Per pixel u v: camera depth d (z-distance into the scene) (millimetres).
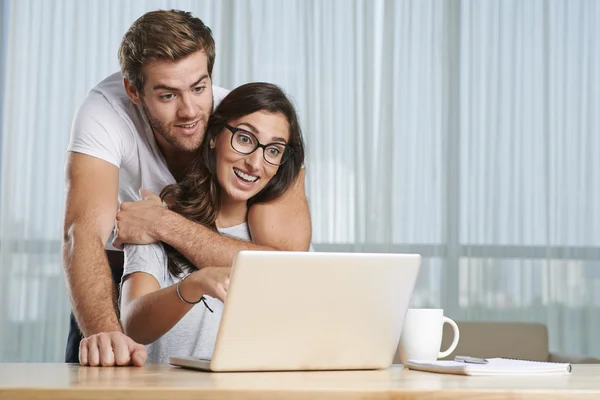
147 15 2426
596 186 5332
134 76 2416
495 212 5258
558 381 1420
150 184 2604
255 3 5207
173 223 2273
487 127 5285
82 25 5164
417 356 1738
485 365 1576
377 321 1590
